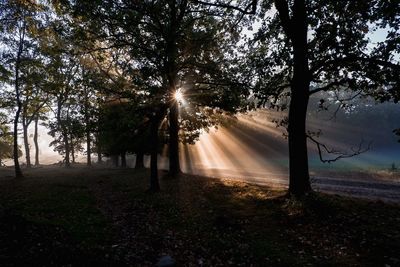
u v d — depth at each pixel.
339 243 9.34
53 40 25.16
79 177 29.50
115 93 19.39
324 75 14.16
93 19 17.45
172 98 18.44
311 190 13.79
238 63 18.27
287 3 14.08
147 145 33.66
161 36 17.00
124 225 12.47
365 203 12.73
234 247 9.63
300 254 8.86
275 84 15.28
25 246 8.98
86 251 9.00
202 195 17.58
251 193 16.86
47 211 14.09
